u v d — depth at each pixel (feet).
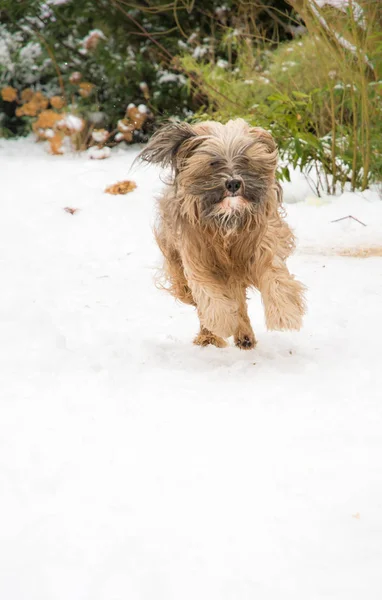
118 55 69.26
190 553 13.00
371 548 13.07
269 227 22.22
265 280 22.40
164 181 23.81
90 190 47.29
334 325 25.20
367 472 15.39
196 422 17.90
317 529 13.60
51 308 27.40
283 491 14.82
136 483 15.19
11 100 69.97
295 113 45.62
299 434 17.16
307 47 49.67
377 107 44.52
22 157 64.34
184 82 68.18
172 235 23.18
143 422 17.94
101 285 30.55
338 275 30.73
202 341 24.31
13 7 69.97
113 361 22.18
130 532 13.58
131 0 69.05
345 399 19.07
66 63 71.31
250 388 20.07
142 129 70.64
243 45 62.44
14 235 38.34
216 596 12.00
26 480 15.38
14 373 21.08
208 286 22.41
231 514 14.08
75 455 16.35
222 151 21.35
